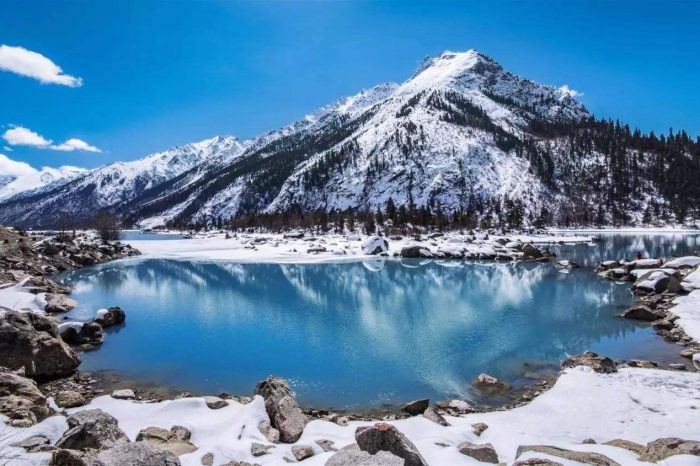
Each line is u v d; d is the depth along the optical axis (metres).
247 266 58.81
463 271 52.81
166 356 21.75
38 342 18.22
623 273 43.62
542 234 127.94
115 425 10.70
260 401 13.36
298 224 163.50
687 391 14.39
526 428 12.44
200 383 18.31
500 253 65.81
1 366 16.16
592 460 8.02
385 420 14.34
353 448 10.30
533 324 27.31
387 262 62.78
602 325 26.48
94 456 7.86
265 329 26.91
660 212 171.25
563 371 17.34
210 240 120.94
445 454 10.32
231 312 31.69
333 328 27.11
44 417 12.26
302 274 51.34
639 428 11.91
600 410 13.26
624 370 16.95
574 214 175.88
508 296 36.59
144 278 48.16
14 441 9.73
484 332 25.77
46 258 54.09
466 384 18.08
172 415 13.30
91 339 24.09
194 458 10.25
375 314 30.77
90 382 18.17
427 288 41.25
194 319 29.58
